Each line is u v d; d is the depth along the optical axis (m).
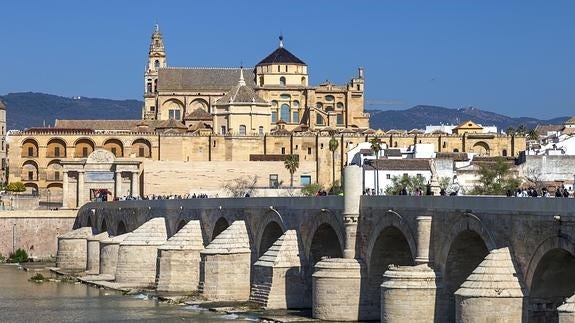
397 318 107.81
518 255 96.06
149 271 180.50
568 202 89.44
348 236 124.12
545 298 94.94
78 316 138.25
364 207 122.81
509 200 97.31
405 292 107.56
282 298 135.50
